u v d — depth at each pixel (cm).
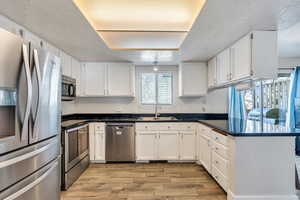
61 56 332
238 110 446
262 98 443
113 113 463
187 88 429
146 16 233
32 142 158
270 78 248
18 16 202
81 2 200
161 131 396
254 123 319
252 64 246
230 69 307
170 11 221
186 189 276
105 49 330
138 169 359
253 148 227
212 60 393
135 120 397
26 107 146
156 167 370
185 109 466
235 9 190
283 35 287
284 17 208
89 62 426
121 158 395
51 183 191
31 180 158
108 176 326
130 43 318
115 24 255
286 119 443
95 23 251
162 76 470
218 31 248
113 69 430
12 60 137
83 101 461
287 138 228
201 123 362
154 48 338
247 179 226
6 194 132
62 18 207
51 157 191
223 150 257
